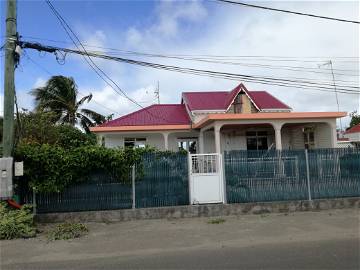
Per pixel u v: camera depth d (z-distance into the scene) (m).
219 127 17.81
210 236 8.84
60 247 8.16
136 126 20.89
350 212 11.55
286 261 6.38
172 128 21.12
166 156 11.88
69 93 32.41
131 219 11.25
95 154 11.29
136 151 11.66
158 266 6.42
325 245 7.53
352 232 8.79
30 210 10.84
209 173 11.98
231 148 21.80
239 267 6.11
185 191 11.91
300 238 8.32
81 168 11.30
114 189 11.55
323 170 12.53
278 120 18.20
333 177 12.57
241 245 7.84
